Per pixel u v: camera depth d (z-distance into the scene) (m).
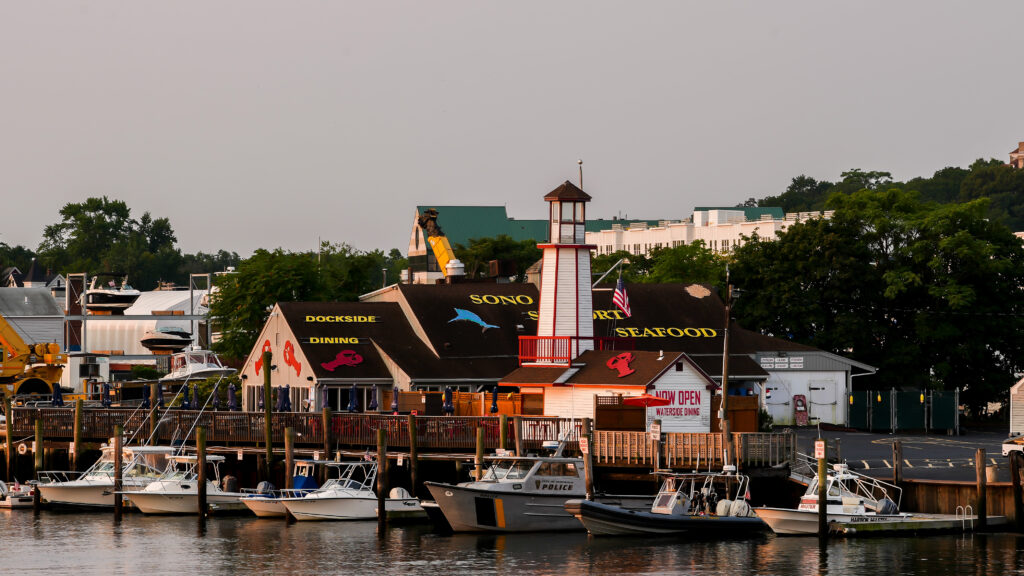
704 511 83.81
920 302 147.75
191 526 91.06
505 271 136.25
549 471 85.81
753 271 152.62
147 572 75.75
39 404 125.38
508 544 81.88
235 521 93.06
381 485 87.00
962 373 147.00
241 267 140.50
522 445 89.94
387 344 115.19
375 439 95.00
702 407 95.62
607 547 80.44
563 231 104.19
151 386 115.19
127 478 98.25
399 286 121.62
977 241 143.75
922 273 147.38
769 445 84.25
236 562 77.88
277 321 118.19
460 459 90.56
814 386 131.25
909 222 147.88
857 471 91.88
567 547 80.62
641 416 94.06
